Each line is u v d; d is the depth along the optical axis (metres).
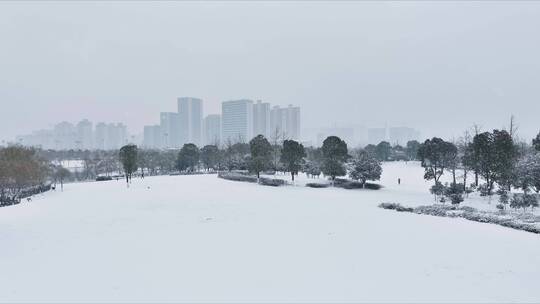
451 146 55.00
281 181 63.75
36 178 59.31
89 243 24.89
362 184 59.69
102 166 110.38
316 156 87.69
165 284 17.44
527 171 42.06
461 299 15.53
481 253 22.08
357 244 24.12
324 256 21.58
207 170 105.94
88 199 48.56
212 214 35.41
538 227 28.03
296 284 17.33
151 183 67.88
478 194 47.72
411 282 17.47
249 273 18.83
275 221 31.81
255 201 44.19
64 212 38.28
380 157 115.25
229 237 26.12
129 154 70.75
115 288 17.00
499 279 17.80
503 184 44.69
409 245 23.88
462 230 28.39
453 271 18.95
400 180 69.50
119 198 48.62
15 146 76.81
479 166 48.25
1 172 52.31
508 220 30.91
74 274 18.84
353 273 18.73
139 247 23.72
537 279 17.77
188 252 22.53
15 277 18.50
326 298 15.73
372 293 16.22
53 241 25.58
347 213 35.88
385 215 34.88
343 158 62.41
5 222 33.09
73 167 127.12
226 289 16.80
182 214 35.62
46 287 17.16
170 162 110.62
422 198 47.66
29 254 22.44
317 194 51.44
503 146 44.31
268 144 69.31
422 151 58.56
